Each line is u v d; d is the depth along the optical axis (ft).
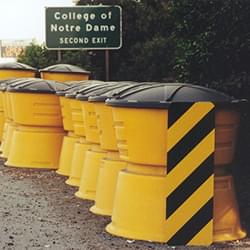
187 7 31.65
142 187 25.08
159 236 24.90
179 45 33.94
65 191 31.73
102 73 56.29
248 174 31.40
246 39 30.48
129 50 55.47
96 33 49.08
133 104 24.85
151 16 53.93
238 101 25.55
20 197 30.71
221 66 31.53
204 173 24.82
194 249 24.59
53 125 36.42
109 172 27.99
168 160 24.77
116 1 56.39
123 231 25.32
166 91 24.99
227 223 25.31
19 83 36.47
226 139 25.29
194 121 24.73
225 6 30.27
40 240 25.44
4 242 25.29
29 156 36.47
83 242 25.16
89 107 29.91
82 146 32.53
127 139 25.25
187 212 24.85
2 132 42.57
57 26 49.14
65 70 44.45
